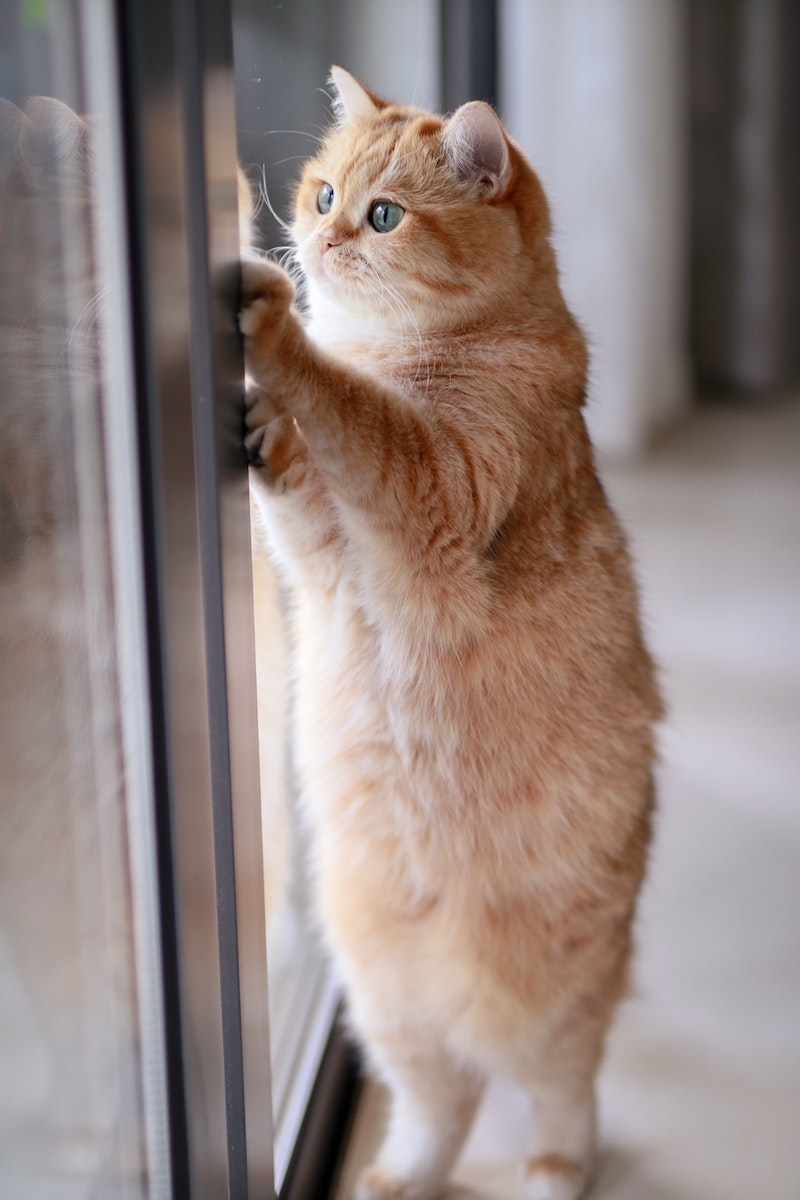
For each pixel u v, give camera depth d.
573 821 1.05
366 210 1.02
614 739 1.07
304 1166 1.07
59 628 0.86
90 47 0.82
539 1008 1.07
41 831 0.87
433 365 1.01
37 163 0.83
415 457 0.96
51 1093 0.88
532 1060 1.08
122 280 0.82
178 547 0.85
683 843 1.41
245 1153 0.94
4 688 0.85
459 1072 1.09
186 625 0.86
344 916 1.07
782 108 3.34
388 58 1.46
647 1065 1.19
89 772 0.88
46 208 0.83
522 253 1.05
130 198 0.81
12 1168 0.87
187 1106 0.89
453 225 1.02
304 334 0.92
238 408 0.89
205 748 0.88
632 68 2.54
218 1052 0.91
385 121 1.04
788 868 1.38
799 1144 1.14
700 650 1.83
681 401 3.28
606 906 1.07
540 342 1.03
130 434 0.84
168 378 0.83
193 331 0.85
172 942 0.87
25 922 0.86
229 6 0.86
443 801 1.04
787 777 1.50
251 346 0.90
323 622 1.03
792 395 3.51
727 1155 1.13
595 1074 1.10
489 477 0.99
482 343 1.02
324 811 1.06
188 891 0.88
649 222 2.72
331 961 1.13
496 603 1.01
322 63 1.19
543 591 1.03
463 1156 1.13
